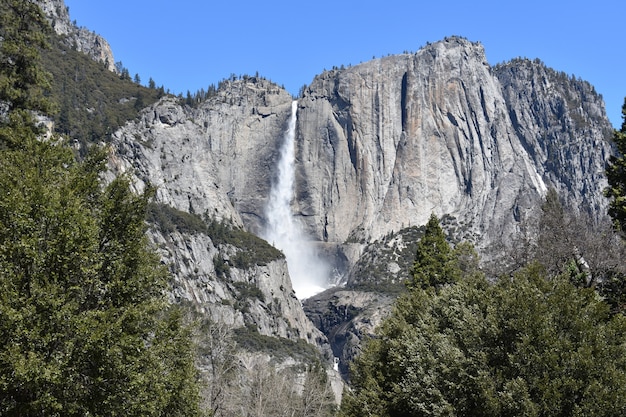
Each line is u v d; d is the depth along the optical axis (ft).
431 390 70.95
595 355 62.34
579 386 60.29
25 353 50.80
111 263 60.75
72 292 55.77
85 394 54.44
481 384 64.44
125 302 60.90
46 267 54.29
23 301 51.90
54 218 55.26
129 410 57.16
